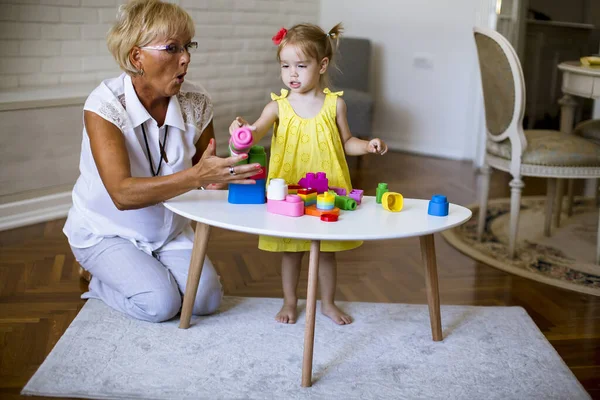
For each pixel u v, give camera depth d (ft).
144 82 6.67
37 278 8.45
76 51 12.66
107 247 7.31
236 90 16.55
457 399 5.94
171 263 7.45
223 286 8.46
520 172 9.77
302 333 7.09
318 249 5.91
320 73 7.13
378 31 18.15
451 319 7.61
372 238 5.59
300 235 5.53
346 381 6.17
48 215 10.95
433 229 5.84
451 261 9.82
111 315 7.29
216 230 10.73
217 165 5.95
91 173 7.22
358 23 18.39
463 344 7.00
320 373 6.29
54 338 6.89
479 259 9.89
